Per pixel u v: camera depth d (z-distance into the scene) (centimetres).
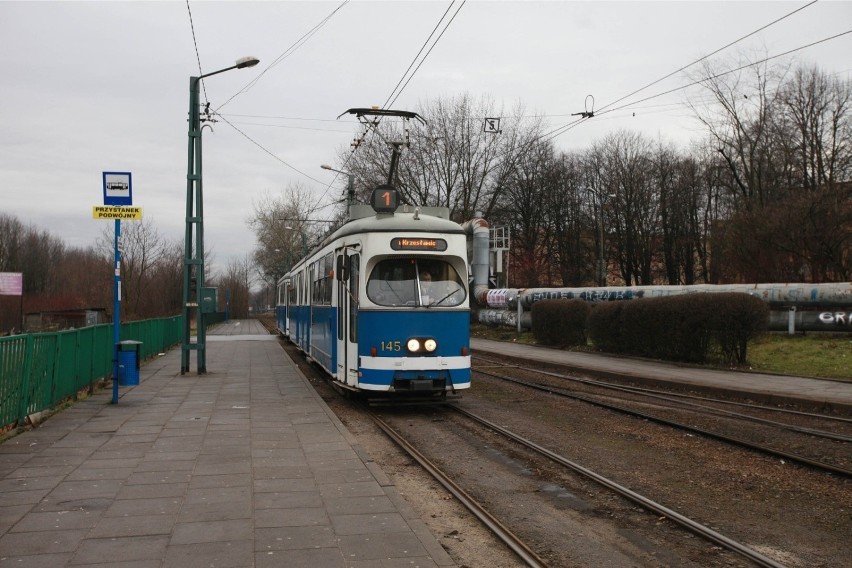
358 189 4359
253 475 737
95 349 1444
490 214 5084
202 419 1088
